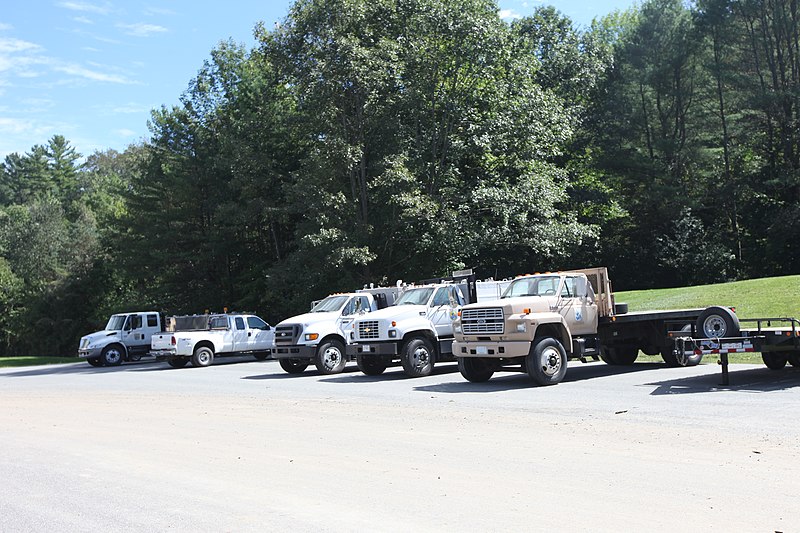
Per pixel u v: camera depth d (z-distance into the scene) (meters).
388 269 37.78
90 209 77.94
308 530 6.12
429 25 35.81
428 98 37.09
